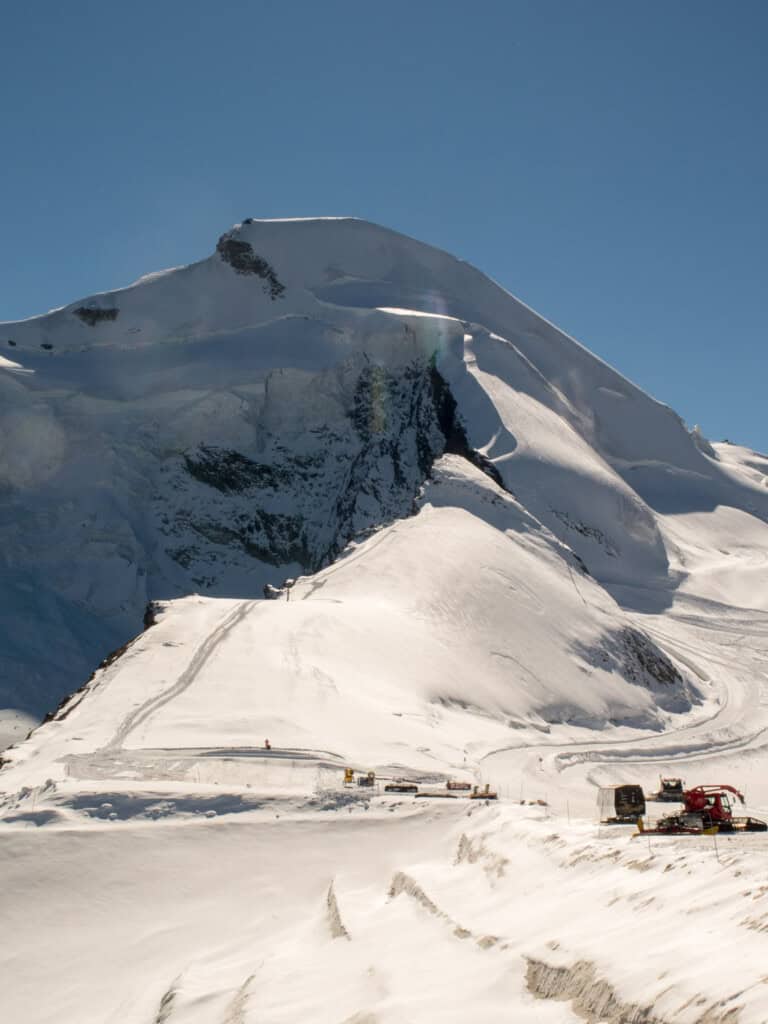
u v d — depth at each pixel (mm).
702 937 21078
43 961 38562
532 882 30562
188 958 38031
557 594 113188
